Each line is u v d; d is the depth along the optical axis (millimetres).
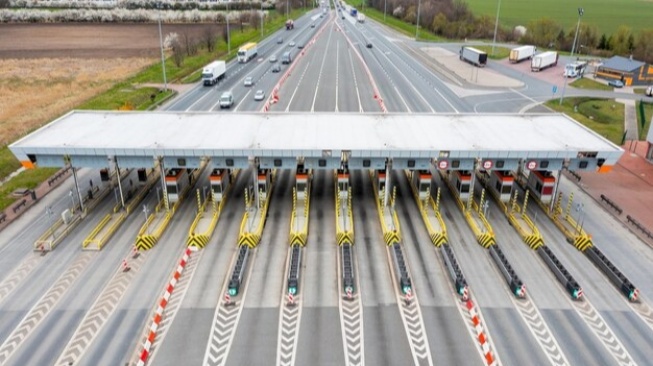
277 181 55031
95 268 39031
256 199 46500
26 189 52844
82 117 52656
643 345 31453
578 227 44406
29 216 47156
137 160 45000
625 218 47156
